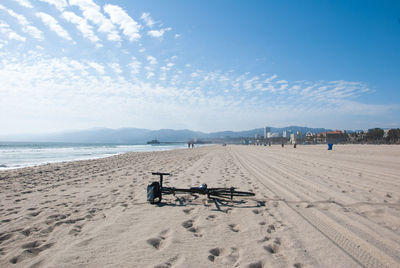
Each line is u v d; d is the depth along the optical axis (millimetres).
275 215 4684
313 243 3332
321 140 152625
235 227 4102
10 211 5223
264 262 2805
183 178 9570
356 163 15188
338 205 5316
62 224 4273
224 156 25312
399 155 23125
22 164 18172
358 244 3285
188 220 4434
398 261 2793
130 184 8500
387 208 5039
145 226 4109
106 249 3178
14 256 3033
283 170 11836
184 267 2688
